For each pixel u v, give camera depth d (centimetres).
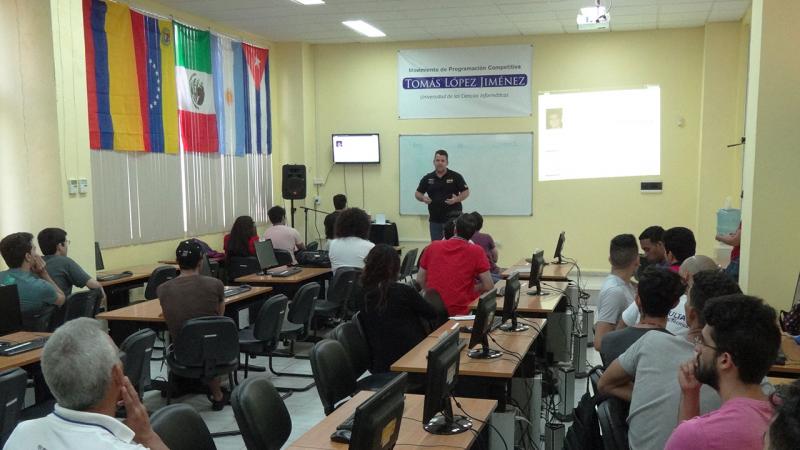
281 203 1097
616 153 988
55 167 610
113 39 737
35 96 607
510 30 970
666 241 459
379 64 1067
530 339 403
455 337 267
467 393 365
